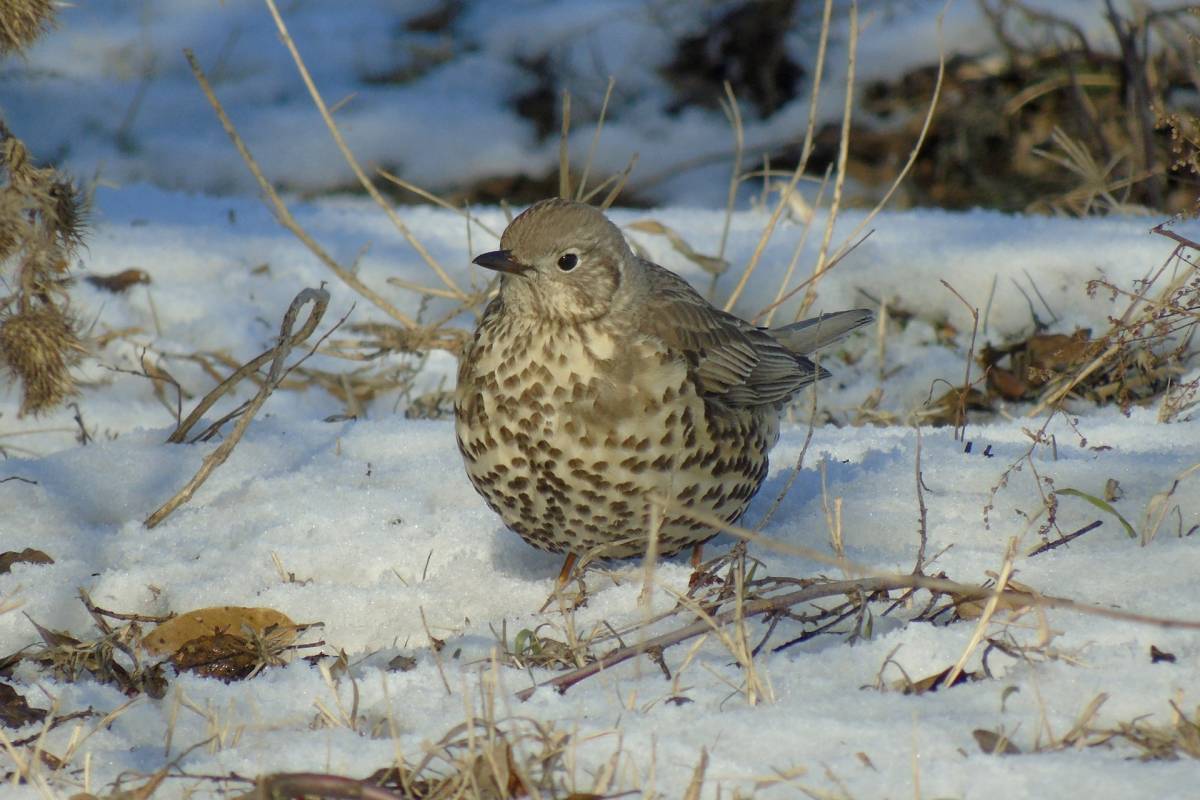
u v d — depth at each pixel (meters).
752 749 6.55
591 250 8.77
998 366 14.23
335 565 9.80
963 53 23.20
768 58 24.19
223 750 6.93
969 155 22.58
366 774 6.66
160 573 9.54
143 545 10.05
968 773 6.20
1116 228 16.14
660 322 9.16
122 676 8.24
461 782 6.34
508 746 6.30
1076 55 22.41
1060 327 14.68
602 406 8.66
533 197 23.31
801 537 9.82
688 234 16.56
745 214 17.47
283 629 8.87
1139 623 7.55
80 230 10.25
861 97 23.56
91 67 25.12
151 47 25.52
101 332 14.99
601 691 7.36
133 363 14.63
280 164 23.31
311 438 11.98
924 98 23.14
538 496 8.95
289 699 7.76
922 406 13.41
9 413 13.78
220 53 25.52
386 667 8.24
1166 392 12.28
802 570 9.12
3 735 6.85
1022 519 9.79
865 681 7.35
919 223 16.67
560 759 6.52
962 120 22.69
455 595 9.28
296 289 16.17
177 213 18.28
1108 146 20.77
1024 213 20.61
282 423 12.37
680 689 7.26
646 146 23.59
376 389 14.37
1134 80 19.70
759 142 23.42
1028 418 12.17
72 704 7.75
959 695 7.00
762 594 8.57
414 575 9.80
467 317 15.83
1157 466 10.33
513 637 8.55
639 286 9.27
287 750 6.84
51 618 9.11
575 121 24.11
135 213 18.19
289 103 24.61
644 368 8.79
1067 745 6.47
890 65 23.48
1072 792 6.03
